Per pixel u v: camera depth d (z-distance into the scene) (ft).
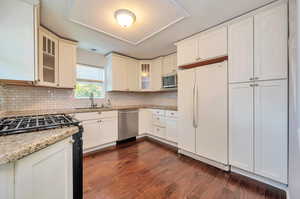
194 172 6.41
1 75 4.21
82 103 10.30
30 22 4.59
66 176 3.19
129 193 5.01
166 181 5.73
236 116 6.11
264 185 5.40
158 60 12.19
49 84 7.24
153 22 6.51
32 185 2.25
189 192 5.05
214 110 6.84
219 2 5.19
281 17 4.96
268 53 5.24
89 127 8.60
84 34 7.75
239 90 6.02
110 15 5.98
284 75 4.88
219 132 6.66
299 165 3.31
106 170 6.57
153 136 11.71
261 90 5.41
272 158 5.16
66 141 3.20
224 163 6.46
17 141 2.29
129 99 13.53
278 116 5.02
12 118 4.61
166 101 13.06
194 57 7.70
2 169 1.85
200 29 7.16
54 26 6.89
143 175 6.16
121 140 11.07
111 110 9.78
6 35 4.25
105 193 5.00
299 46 2.51
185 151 8.32
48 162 2.61
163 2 5.17
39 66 6.57
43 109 8.19
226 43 6.44
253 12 5.61
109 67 11.24
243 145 5.90
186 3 5.25
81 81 10.52
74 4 5.24
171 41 8.70
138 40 8.59
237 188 5.25
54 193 2.78
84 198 4.74
